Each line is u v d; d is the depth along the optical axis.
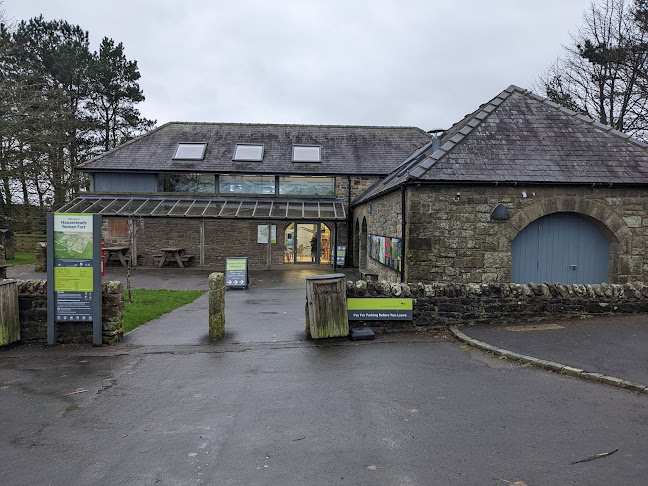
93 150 32.31
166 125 24.92
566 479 3.31
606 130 11.65
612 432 4.06
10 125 21.52
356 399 4.96
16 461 3.67
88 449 3.88
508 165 10.58
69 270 7.21
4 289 7.00
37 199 28.14
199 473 3.46
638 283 8.57
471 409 4.62
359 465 3.56
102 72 31.70
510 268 10.48
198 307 10.85
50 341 7.27
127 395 5.18
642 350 6.30
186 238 22.12
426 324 7.92
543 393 5.03
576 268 10.81
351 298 7.75
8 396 5.16
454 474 3.40
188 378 5.75
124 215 19.77
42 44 30.34
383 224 14.09
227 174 21.78
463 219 10.42
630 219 10.55
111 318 7.37
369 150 23.70
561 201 10.45
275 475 3.42
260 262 22.44
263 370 6.03
